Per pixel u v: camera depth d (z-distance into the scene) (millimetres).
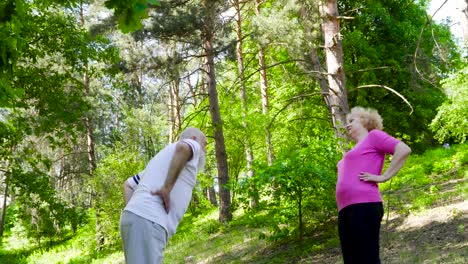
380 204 3885
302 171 7820
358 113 4297
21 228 26844
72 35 11414
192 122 25500
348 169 3990
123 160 20234
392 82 21953
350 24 22969
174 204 3383
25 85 11094
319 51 19234
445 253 6000
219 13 15273
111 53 12188
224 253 11141
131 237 3230
